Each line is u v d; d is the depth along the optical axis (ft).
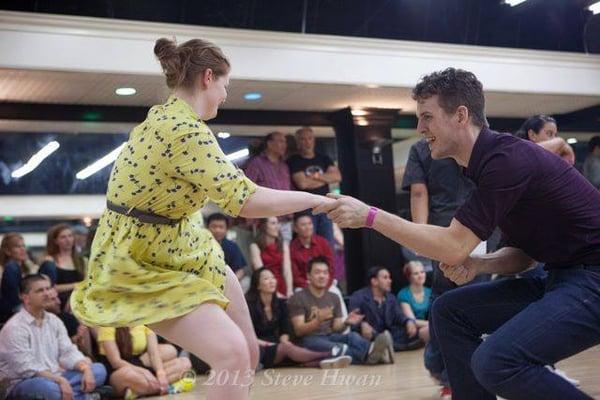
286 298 21.67
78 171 31.78
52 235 20.43
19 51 18.92
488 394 8.34
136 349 17.08
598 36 26.63
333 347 19.90
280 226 23.70
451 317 8.43
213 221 21.43
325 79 22.56
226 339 6.95
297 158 25.05
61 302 19.54
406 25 23.98
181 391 17.11
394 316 22.29
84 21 19.54
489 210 7.38
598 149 26.94
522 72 25.62
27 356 15.43
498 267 8.46
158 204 7.25
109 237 7.38
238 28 21.61
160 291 7.20
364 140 26.30
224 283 7.97
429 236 7.50
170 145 7.11
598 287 7.20
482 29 25.13
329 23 22.79
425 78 7.88
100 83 21.01
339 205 7.60
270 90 23.36
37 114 23.17
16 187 31.81
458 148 7.78
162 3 20.62
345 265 26.84
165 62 7.57
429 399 13.44
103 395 16.34
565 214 7.32
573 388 7.11
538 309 7.26
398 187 32.45
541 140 13.25
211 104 7.65
